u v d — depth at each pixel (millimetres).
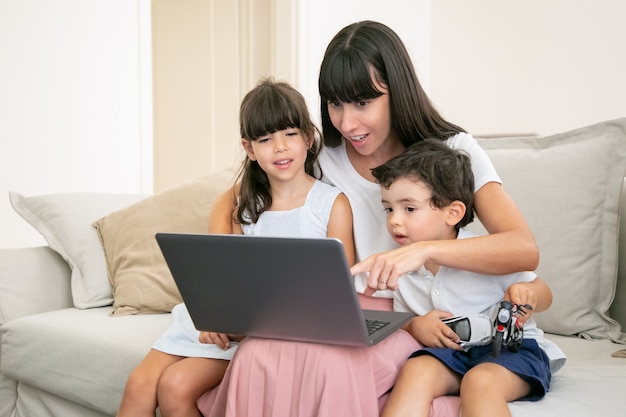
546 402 1065
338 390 1009
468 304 1239
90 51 2889
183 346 1317
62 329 1630
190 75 3789
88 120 2887
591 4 3539
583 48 3584
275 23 3348
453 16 3971
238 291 1032
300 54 3281
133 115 3078
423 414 1024
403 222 1229
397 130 1369
